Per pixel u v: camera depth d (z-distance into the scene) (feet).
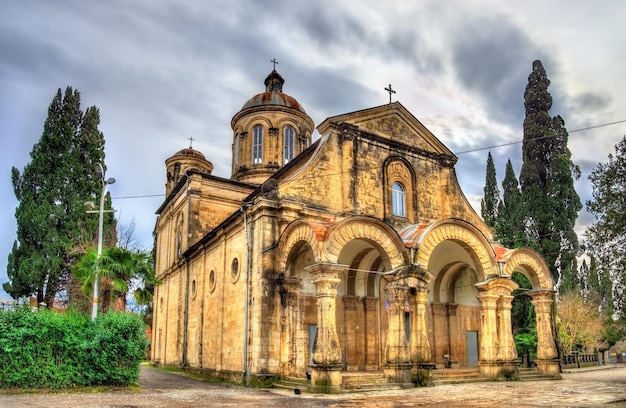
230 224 91.56
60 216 129.08
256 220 81.20
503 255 87.15
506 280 83.41
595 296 202.39
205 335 100.53
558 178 166.81
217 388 72.43
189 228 121.60
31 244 127.65
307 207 82.12
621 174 74.64
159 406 52.13
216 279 97.09
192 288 113.70
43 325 64.49
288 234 76.84
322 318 67.00
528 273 93.20
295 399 58.49
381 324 89.97
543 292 90.07
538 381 83.30
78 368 66.28
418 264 75.05
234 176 140.05
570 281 186.80
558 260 164.25
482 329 83.56
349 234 70.54
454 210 100.53
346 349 85.20
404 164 96.73
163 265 146.51
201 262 108.58
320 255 67.77
